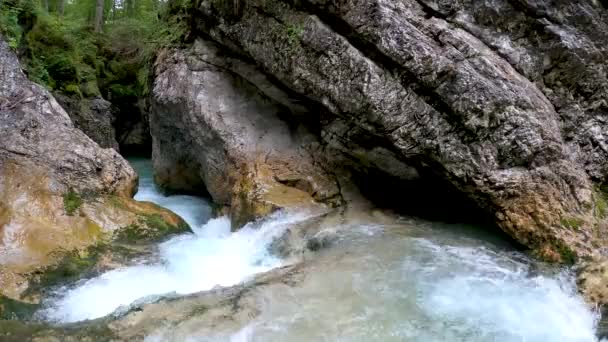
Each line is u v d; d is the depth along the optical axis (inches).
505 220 269.4
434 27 289.1
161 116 440.8
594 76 296.7
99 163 306.0
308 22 310.2
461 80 273.0
